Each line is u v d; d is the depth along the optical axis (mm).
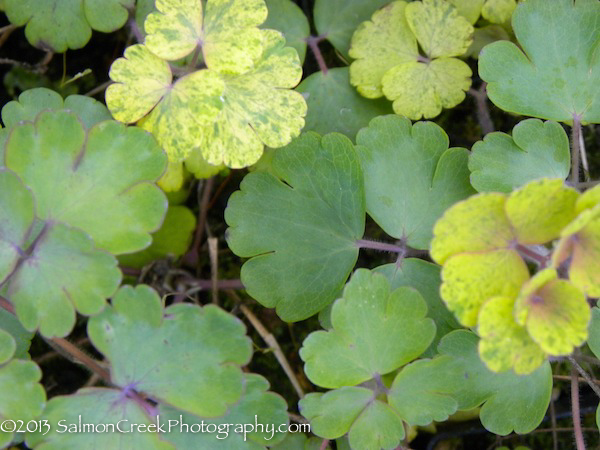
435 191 267
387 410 251
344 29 292
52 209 245
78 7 280
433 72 284
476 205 221
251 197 267
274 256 265
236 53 259
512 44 269
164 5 259
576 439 271
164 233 296
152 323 240
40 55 318
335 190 266
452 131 317
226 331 240
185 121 257
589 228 224
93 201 246
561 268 234
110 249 244
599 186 218
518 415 258
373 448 250
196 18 260
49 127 246
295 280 264
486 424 257
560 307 226
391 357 251
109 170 247
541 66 269
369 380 258
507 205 220
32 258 239
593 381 276
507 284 228
